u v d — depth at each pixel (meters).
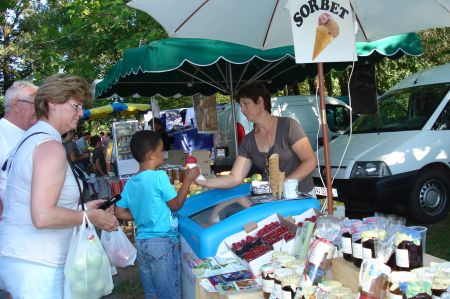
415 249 1.87
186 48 4.64
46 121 2.32
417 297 1.62
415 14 3.15
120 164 8.41
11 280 2.28
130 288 5.14
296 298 2.00
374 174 6.08
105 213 2.45
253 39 3.55
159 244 3.26
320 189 3.93
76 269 2.27
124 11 9.16
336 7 2.70
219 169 9.94
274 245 2.65
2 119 3.09
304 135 3.47
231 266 2.64
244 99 3.48
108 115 19.91
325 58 2.67
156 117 10.95
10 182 2.31
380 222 2.11
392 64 12.92
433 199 6.29
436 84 6.96
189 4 3.10
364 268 1.80
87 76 9.73
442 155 6.32
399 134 6.48
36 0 14.83
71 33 10.09
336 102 10.49
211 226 2.94
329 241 2.11
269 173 3.36
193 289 3.04
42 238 2.28
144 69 4.63
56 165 2.15
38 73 11.38
